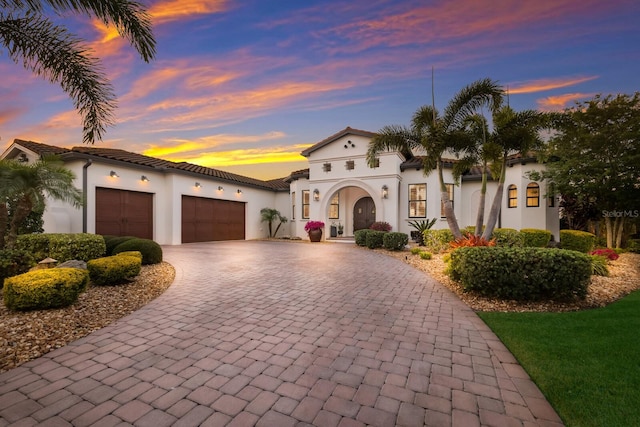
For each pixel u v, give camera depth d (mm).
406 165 16719
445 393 2439
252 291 5773
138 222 13805
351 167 16688
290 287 6113
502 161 9727
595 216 13688
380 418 2117
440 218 16375
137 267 6316
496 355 3127
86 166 11555
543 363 2850
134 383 2545
